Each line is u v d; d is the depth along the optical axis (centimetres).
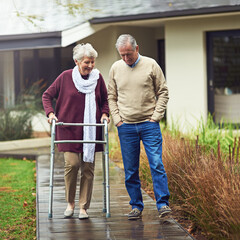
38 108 1272
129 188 538
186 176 568
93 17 1220
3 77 1537
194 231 513
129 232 484
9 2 1463
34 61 1482
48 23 1262
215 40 1239
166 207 518
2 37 1273
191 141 815
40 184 727
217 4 1127
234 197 451
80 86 533
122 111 528
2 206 662
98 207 588
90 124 526
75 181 543
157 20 1229
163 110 523
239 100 1245
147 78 517
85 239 464
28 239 518
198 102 1244
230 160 574
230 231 457
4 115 1242
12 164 1025
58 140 542
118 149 990
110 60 1320
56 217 540
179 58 1255
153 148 523
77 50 528
